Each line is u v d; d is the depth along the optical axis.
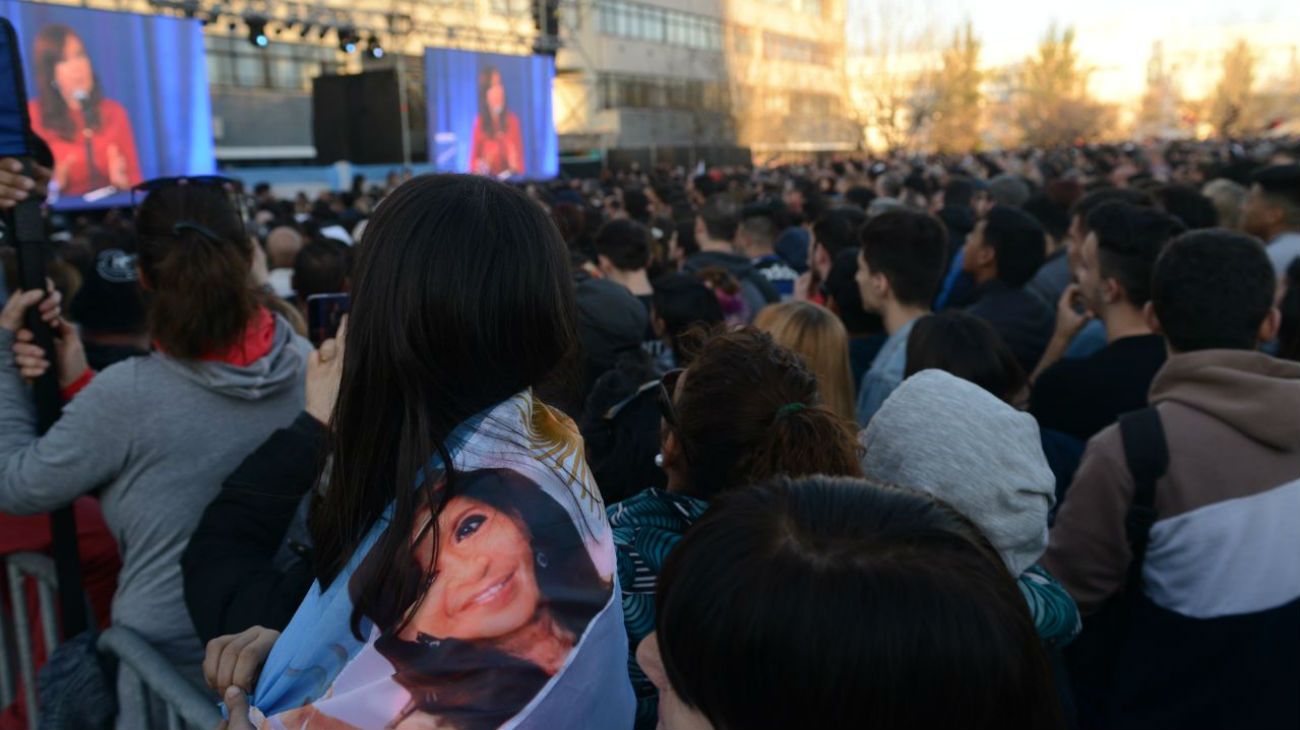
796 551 0.66
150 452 1.82
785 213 7.23
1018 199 6.78
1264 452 1.71
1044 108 53.41
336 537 0.96
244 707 1.02
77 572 2.02
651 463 1.95
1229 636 1.72
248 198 10.05
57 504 1.83
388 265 0.89
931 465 1.49
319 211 9.08
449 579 0.83
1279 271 4.00
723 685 0.67
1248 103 58.72
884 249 2.95
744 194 10.61
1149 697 1.82
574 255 4.52
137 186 2.37
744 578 0.66
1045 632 1.53
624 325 2.85
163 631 1.86
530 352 0.92
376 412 0.92
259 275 2.94
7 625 2.48
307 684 0.90
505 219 0.91
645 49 36.66
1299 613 1.69
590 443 2.04
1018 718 0.64
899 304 2.97
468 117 16.44
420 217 0.89
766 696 0.64
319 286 3.60
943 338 2.22
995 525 1.47
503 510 0.86
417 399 0.88
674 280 3.02
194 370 1.84
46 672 1.92
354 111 19.39
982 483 1.47
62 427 1.79
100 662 1.92
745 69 38.78
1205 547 1.73
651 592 1.41
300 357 2.06
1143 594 1.83
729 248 5.10
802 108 43.25
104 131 10.86
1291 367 1.76
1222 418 1.74
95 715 1.88
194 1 12.17
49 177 1.97
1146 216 2.57
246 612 1.49
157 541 1.85
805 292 4.04
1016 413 1.58
